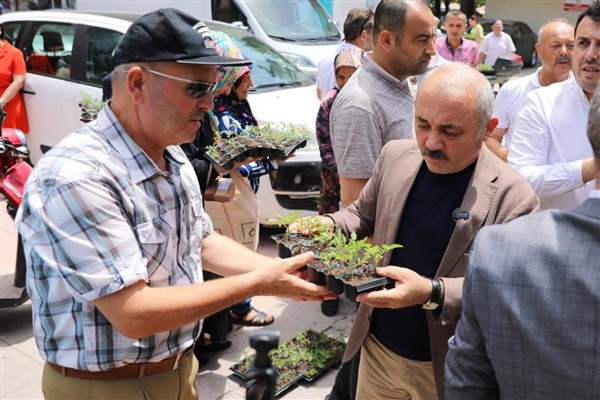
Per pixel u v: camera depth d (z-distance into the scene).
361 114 2.62
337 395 2.79
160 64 1.54
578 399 1.08
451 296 1.82
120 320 1.52
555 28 3.37
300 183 4.63
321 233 2.12
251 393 1.43
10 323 3.76
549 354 1.09
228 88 3.21
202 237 1.97
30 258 1.61
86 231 1.48
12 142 3.61
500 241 1.21
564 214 1.17
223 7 8.26
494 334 1.17
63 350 1.64
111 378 1.70
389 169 2.19
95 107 3.71
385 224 2.14
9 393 3.09
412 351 2.10
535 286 1.12
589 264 1.08
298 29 8.16
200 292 1.60
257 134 3.17
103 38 5.55
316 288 1.82
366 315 2.20
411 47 2.56
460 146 1.87
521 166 2.79
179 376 1.86
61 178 1.49
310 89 5.56
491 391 1.27
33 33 6.08
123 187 1.58
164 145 1.68
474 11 20.72
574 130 2.73
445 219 2.00
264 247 5.00
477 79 1.85
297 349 3.46
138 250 1.57
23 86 5.98
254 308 4.05
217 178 3.13
